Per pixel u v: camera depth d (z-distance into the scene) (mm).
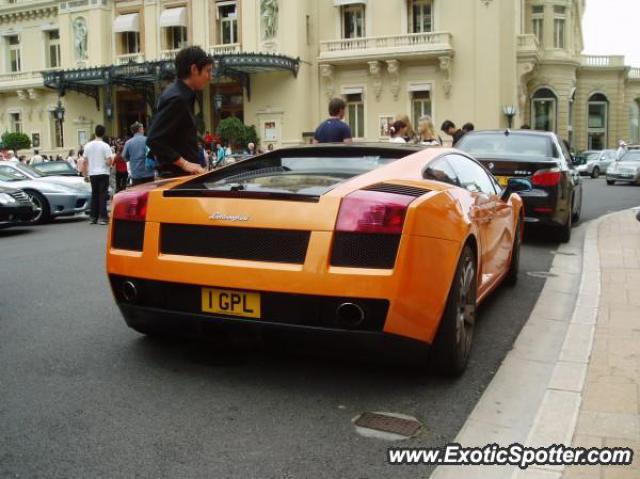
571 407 3598
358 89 33000
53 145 39812
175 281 3836
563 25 37969
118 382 4008
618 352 4484
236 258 3717
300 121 32875
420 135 11312
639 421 3391
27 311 5738
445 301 3809
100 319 5449
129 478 2885
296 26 32344
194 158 5773
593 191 23156
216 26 34031
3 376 4113
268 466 3002
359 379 4074
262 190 3838
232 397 3783
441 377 4125
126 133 37281
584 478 2836
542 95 37688
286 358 4434
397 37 31453
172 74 32594
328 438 3287
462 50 31094
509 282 6855
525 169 9109
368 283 3449
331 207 3576
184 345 4715
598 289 6500
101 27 36125
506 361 4477
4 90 40188
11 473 2920
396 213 3508
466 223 4105
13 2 40531
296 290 3541
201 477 2898
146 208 4008
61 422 3443
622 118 46500
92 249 9461
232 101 34844
